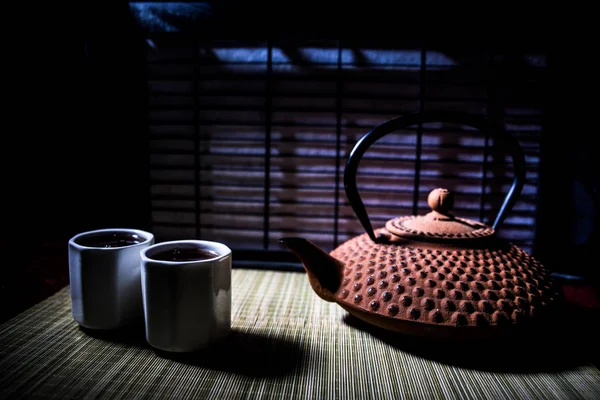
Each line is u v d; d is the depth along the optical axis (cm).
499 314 36
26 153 60
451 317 36
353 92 57
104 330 40
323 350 38
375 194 59
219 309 37
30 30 58
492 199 58
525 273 39
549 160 55
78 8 57
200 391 33
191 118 59
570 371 36
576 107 53
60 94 59
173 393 33
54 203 61
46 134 60
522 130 57
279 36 56
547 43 54
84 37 57
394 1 54
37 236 62
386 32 55
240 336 40
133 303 40
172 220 62
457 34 55
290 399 32
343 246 46
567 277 54
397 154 58
